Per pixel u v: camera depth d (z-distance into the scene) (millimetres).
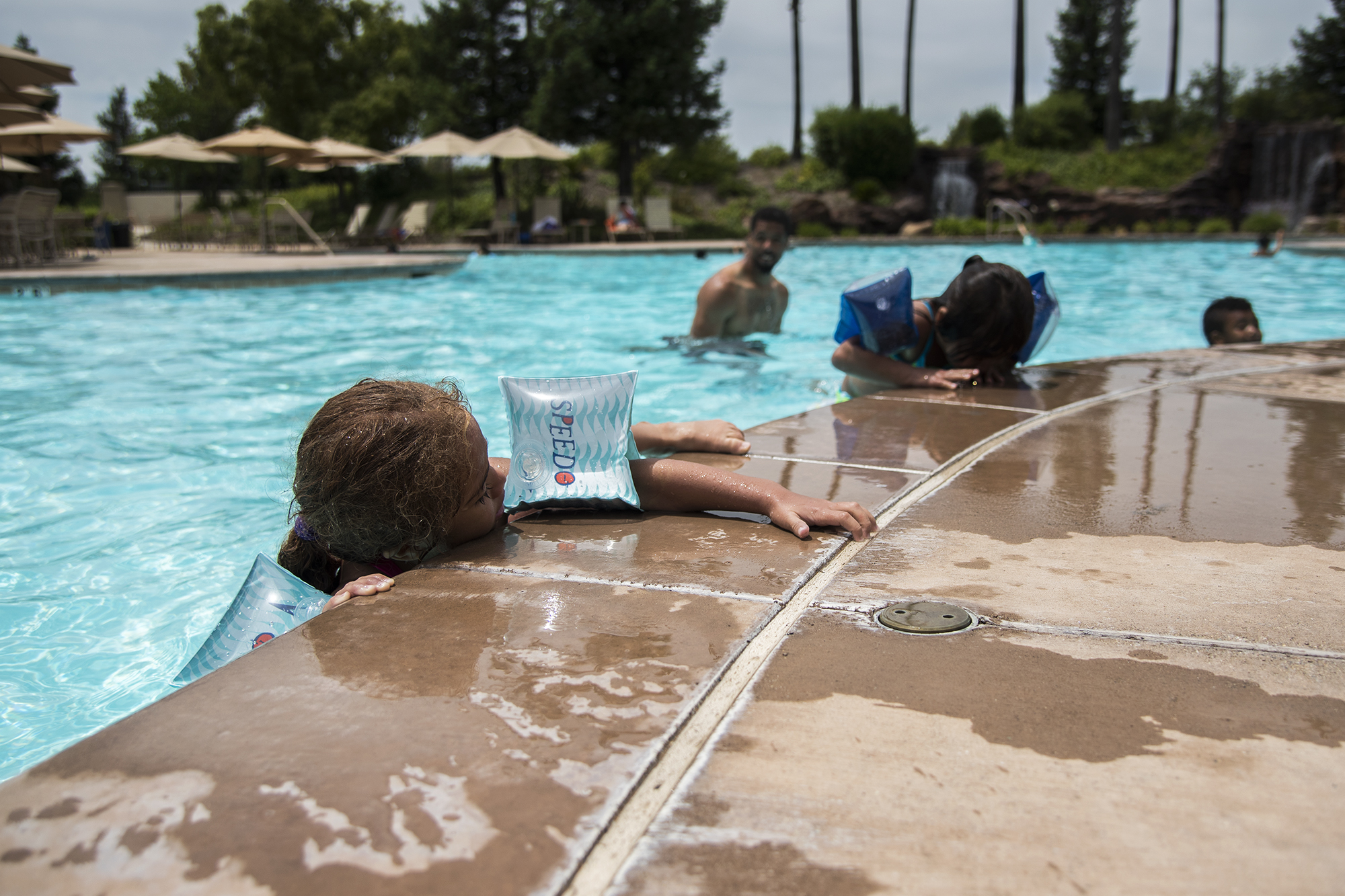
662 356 5793
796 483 2279
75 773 1032
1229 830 930
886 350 3711
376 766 1045
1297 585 1606
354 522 1654
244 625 1677
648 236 23062
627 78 24078
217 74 35562
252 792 994
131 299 8875
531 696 1210
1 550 2561
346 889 846
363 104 29766
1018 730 1123
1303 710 1172
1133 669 1282
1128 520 1988
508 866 877
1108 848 902
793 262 15523
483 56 25188
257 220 22031
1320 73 34281
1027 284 3670
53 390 4699
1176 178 29547
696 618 1470
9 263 11766
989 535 1892
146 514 2869
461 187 30531
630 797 993
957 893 842
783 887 853
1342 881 855
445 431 1706
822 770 1043
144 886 854
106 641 2027
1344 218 23109
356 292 9945
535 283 11266
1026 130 32406
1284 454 2566
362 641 1386
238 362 5574
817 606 1525
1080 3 36906
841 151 28375
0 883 860
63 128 14336
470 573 1695
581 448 2070
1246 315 5434
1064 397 3422
